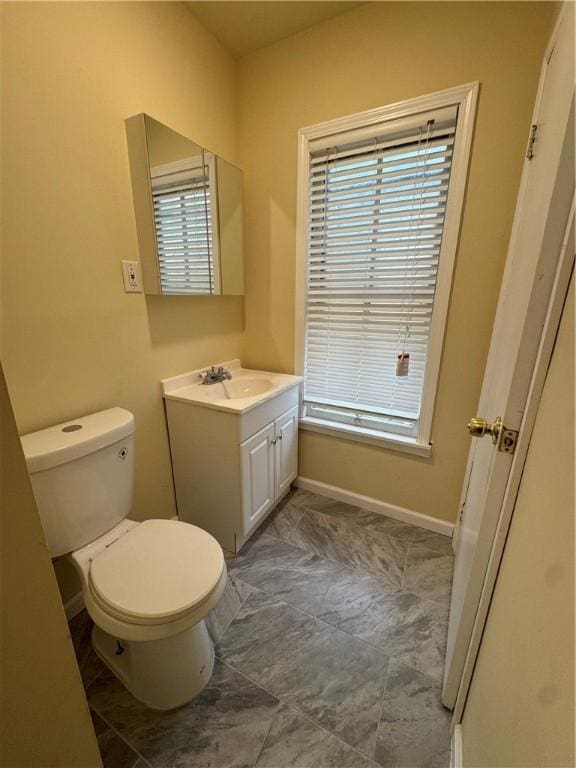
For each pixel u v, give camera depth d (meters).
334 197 1.66
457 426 1.62
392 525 1.82
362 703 1.03
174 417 1.59
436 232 1.49
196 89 1.52
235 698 1.04
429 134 1.40
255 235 1.89
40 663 0.56
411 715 1.00
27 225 1.01
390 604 1.35
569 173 0.49
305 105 1.60
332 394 1.93
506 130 1.26
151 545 1.09
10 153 0.95
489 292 1.42
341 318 1.80
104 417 1.24
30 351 1.07
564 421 0.43
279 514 1.90
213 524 1.65
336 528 1.79
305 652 1.17
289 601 1.37
